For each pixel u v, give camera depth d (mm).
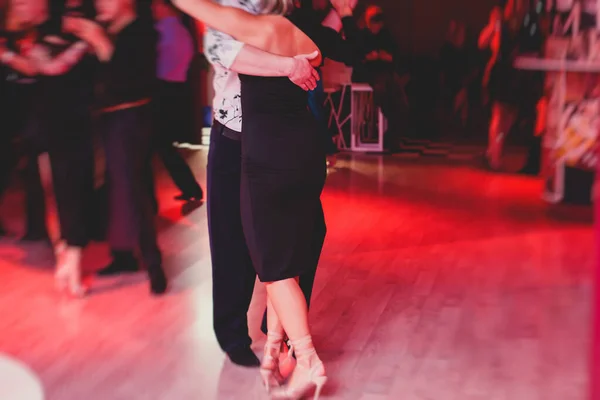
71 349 3467
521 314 3854
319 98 3805
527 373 3189
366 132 9625
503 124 7961
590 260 4734
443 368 3246
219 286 3268
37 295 4176
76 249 4125
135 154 4035
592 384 2094
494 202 6395
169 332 3666
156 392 3057
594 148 6109
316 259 3213
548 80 6430
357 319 3809
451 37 12008
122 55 3871
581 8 6066
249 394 3043
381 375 3184
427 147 9570
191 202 6402
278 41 2789
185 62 5824
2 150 5477
